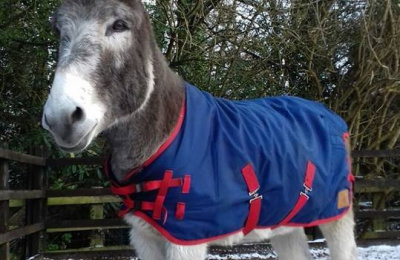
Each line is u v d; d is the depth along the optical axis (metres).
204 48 4.60
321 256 3.62
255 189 1.69
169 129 1.60
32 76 4.34
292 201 1.83
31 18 3.90
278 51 4.78
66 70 1.28
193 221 1.59
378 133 4.84
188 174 1.57
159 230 1.58
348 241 2.12
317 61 4.92
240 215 1.68
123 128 1.52
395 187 4.22
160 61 1.62
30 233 3.36
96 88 1.32
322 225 2.12
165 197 1.57
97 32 1.36
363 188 4.39
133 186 1.59
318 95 4.93
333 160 2.01
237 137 1.70
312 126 2.02
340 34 4.86
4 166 2.86
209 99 1.81
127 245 4.19
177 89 1.68
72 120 1.24
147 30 1.55
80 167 4.16
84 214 4.41
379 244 4.11
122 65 1.40
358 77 4.74
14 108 4.33
